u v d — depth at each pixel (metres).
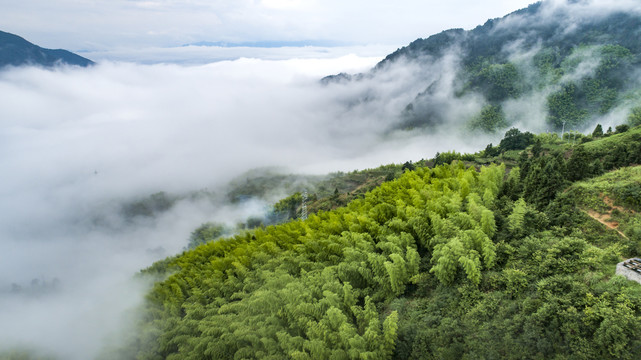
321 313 31.77
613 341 21.11
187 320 42.53
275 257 47.38
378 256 35.09
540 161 46.94
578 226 33.47
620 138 65.88
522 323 25.05
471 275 29.53
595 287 24.28
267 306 35.69
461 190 42.09
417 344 27.61
